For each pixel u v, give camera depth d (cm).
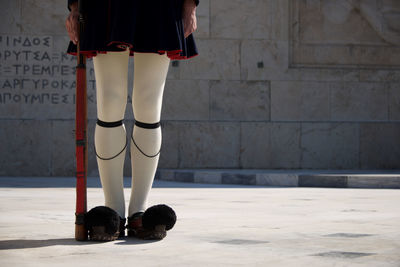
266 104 1196
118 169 303
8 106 1127
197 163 1162
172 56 298
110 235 276
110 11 285
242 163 1175
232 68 1188
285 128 1188
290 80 1203
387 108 1233
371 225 354
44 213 423
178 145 1158
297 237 294
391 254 238
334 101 1216
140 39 288
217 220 380
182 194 668
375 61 1234
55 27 1145
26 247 257
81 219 279
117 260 222
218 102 1182
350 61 1226
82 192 282
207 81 1178
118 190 303
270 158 1184
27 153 1119
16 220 375
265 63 1197
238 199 589
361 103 1225
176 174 1012
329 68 1216
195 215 415
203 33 1181
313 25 1216
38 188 777
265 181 892
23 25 1138
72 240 282
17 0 1138
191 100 1173
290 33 1205
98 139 301
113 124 301
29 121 1121
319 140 1198
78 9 288
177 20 298
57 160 1125
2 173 1112
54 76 1141
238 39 1191
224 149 1170
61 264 212
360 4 1230
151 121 307
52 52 1142
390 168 1216
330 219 392
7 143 1115
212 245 264
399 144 1220
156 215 282
